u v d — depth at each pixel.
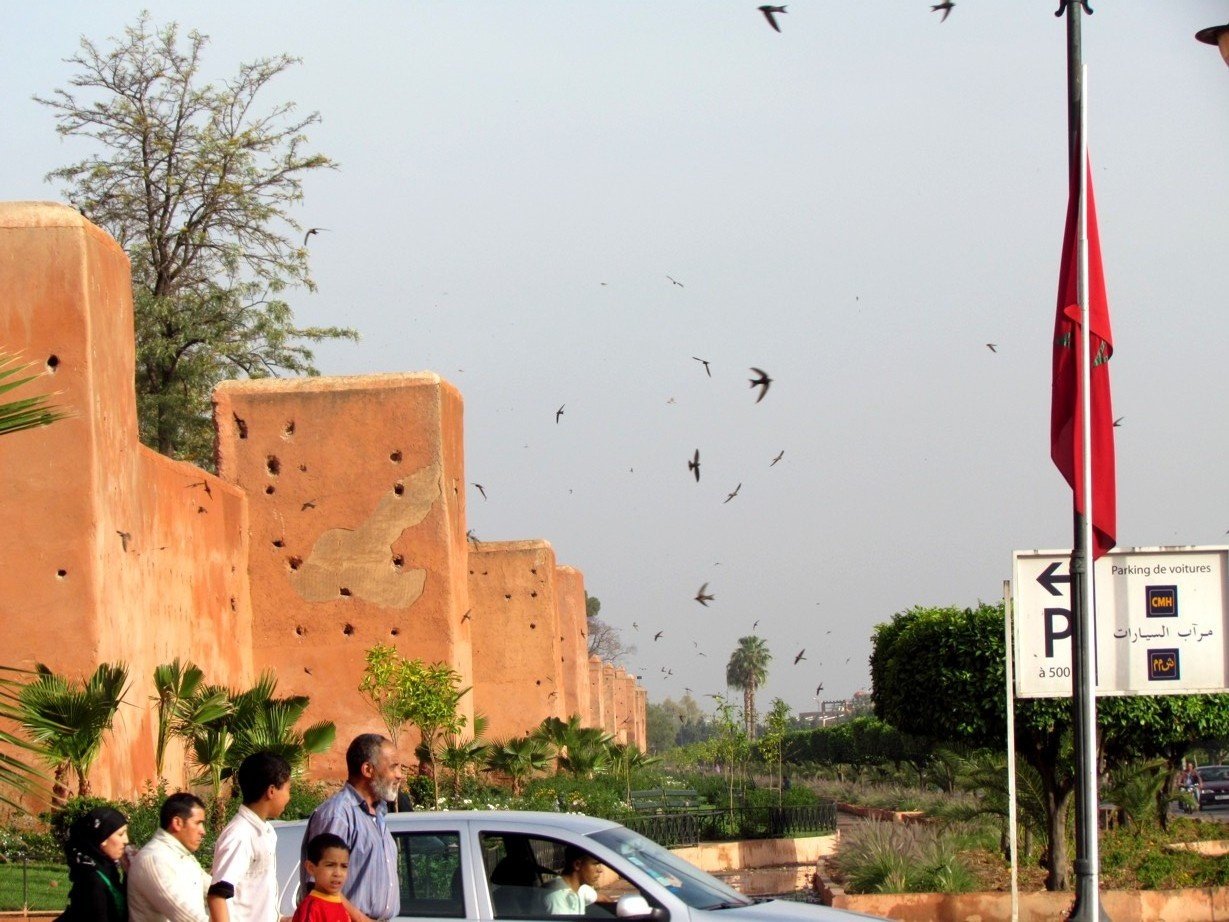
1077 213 12.41
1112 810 24.45
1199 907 16.92
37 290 17.22
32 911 13.36
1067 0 12.33
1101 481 12.61
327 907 7.69
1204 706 17.73
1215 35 11.49
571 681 47.38
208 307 36.25
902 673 19.06
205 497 22.50
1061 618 13.55
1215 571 13.45
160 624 19.86
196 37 36.06
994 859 21.75
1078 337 12.24
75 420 17.16
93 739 15.72
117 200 36.06
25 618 16.95
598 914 9.27
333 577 24.89
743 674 109.00
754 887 22.11
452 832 9.55
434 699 23.53
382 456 25.06
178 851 8.23
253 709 18.81
